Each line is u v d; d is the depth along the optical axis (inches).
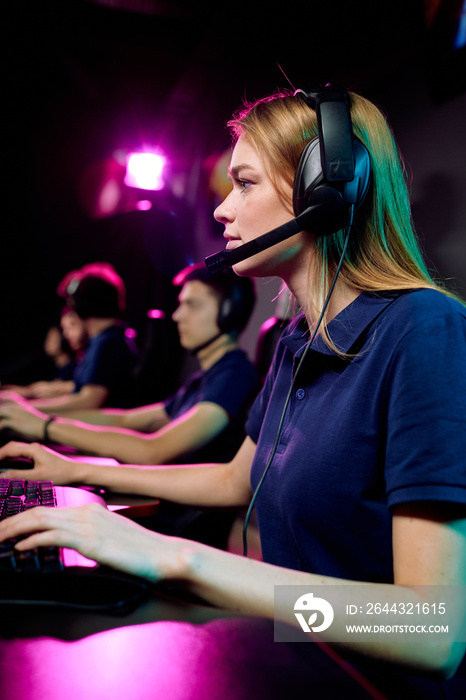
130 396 117.7
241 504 39.2
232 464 40.1
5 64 209.2
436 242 74.1
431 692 24.4
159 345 158.6
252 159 31.2
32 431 59.1
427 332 25.1
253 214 31.4
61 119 238.8
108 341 114.1
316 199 28.4
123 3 144.5
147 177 184.9
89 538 21.3
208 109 167.5
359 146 29.0
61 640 17.1
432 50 73.2
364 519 26.0
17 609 19.3
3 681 14.6
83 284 117.4
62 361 176.7
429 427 22.7
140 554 21.1
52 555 21.4
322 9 104.3
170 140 196.9
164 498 39.5
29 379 182.1
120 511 34.9
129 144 204.1
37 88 228.2
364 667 23.4
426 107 78.4
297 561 28.3
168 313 163.3
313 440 27.5
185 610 19.9
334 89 29.5
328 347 29.1
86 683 14.7
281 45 120.5
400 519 22.5
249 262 31.8
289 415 30.7
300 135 30.3
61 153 242.7
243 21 133.3
